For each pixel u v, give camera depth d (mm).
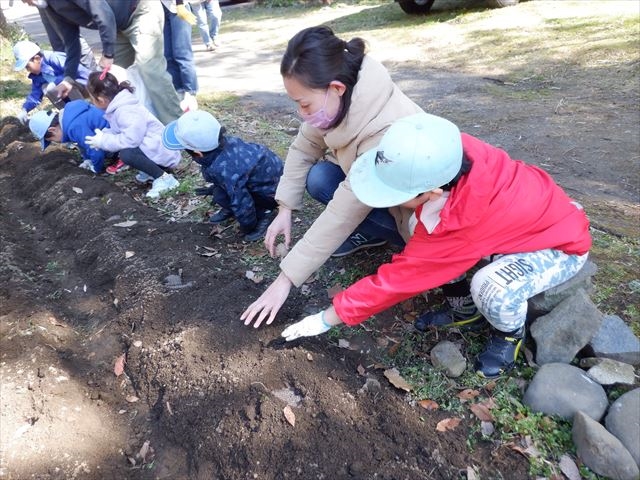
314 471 1895
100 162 4312
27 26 14328
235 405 2107
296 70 1860
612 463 1756
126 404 2303
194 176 4117
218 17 9461
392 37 8555
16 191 4449
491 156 1963
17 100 6523
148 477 2012
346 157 2166
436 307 2521
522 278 1976
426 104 5609
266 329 2383
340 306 1981
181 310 2572
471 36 7859
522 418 1971
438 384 2143
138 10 4258
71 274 3186
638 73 5645
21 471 1980
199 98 6188
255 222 3158
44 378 2324
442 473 1847
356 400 2090
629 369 2053
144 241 3232
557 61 6383
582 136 4496
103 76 3865
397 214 2457
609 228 3049
